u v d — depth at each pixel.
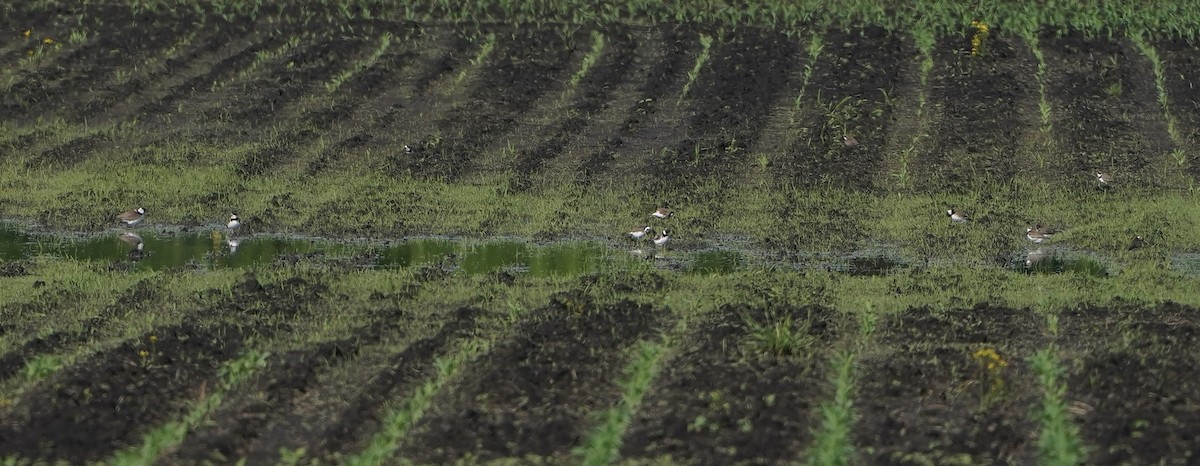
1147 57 116.94
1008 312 62.06
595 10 127.12
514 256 75.56
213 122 102.06
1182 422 48.69
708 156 94.81
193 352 55.12
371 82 110.06
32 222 82.25
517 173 91.44
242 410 49.72
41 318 60.78
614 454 46.09
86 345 56.56
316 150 96.56
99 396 50.59
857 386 52.41
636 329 58.69
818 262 74.62
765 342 56.28
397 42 120.00
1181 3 130.75
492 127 100.88
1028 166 94.50
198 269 71.88
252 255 75.44
